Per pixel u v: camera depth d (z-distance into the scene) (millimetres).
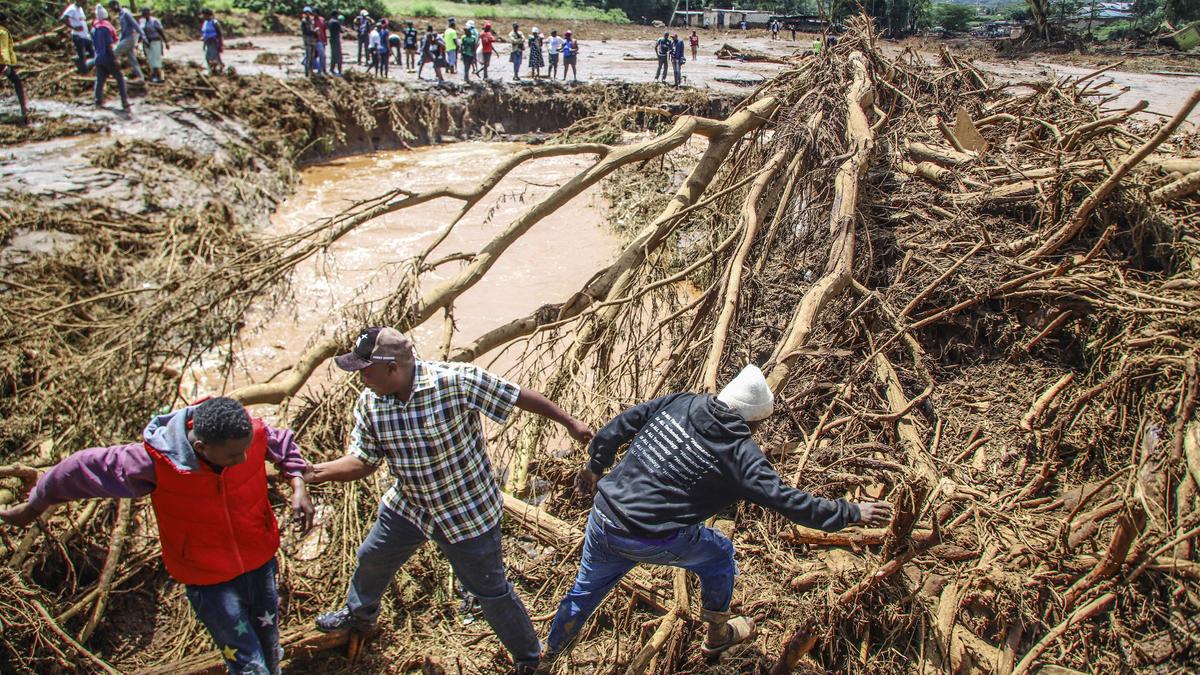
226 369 6148
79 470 3131
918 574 4094
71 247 9109
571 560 4512
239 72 17219
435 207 12516
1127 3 43125
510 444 5664
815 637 3760
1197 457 3961
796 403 5238
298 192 13594
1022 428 4832
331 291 9266
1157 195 5688
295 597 4441
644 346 6098
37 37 15867
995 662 3629
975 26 43219
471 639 4168
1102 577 3699
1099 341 5105
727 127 7363
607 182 12617
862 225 6363
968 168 6727
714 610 3680
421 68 18906
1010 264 5598
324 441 5402
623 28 39375
